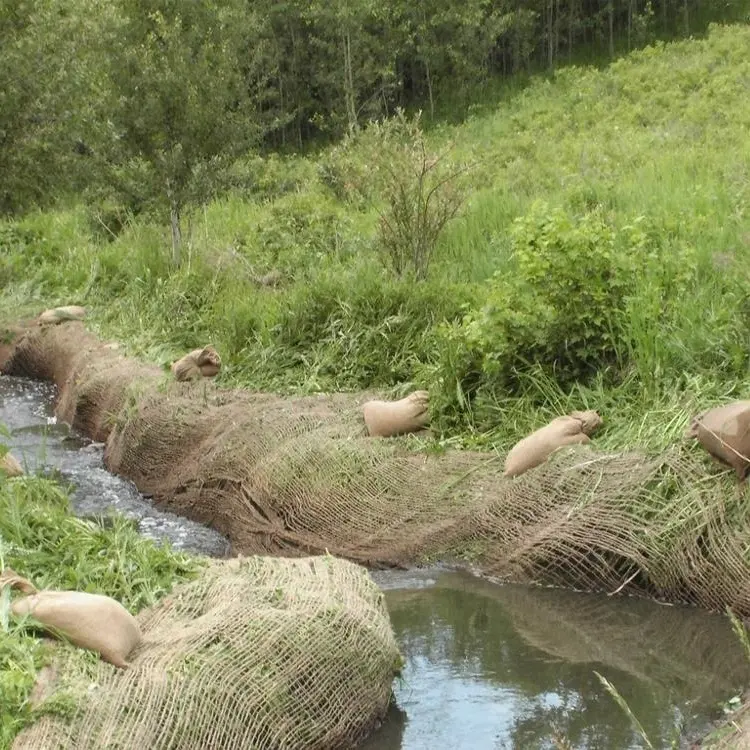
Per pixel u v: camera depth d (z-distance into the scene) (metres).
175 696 4.99
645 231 10.82
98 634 5.23
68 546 6.50
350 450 8.88
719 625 6.76
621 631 6.78
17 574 5.89
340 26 33.31
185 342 12.82
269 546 8.76
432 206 12.97
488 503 8.02
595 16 35.50
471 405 9.22
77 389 12.40
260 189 21.19
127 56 14.91
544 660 6.43
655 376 8.46
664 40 33.91
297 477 8.86
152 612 5.95
